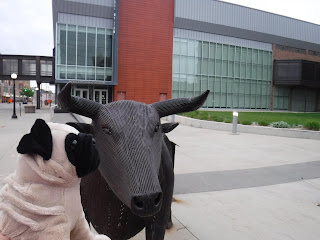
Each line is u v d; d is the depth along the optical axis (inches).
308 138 549.6
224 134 585.3
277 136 576.1
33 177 42.1
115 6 1250.0
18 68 1576.0
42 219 42.3
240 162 331.6
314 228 165.3
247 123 684.1
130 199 63.2
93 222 93.8
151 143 70.2
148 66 1357.0
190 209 188.2
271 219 176.1
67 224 43.9
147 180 63.2
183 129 663.1
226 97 1567.4
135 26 1327.5
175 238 148.0
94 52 1272.1
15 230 41.7
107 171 72.5
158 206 63.2
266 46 1699.1
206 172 280.8
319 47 1908.2
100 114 75.5
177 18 1396.4
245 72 1624.0
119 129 69.5
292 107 1797.5
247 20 1590.8
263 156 370.9
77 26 1245.7
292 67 1670.8
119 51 1311.5
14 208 41.6
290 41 1771.7
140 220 91.7
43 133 40.8
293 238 152.6
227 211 186.4
